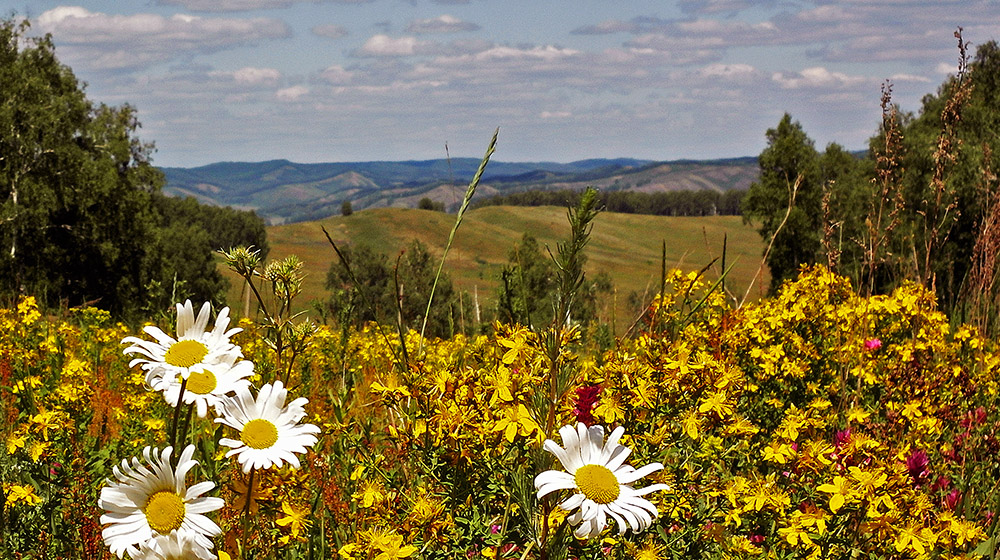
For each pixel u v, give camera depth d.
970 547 3.57
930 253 5.67
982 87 36.03
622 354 2.98
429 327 5.05
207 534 1.91
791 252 50.53
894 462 3.07
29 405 5.03
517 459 2.69
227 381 2.15
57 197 43.12
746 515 3.04
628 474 2.08
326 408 4.46
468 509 2.77
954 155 5.39
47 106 43.34
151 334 2.16
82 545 3.44
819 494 2.93
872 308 5.54
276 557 2.90
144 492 1.91
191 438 3.78
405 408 2.94
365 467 2.96
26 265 43.00
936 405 4.58
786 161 58.16
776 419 4.54
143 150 51.00
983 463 4.21
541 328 2.66
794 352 5.09
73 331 7.73
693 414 2.80
